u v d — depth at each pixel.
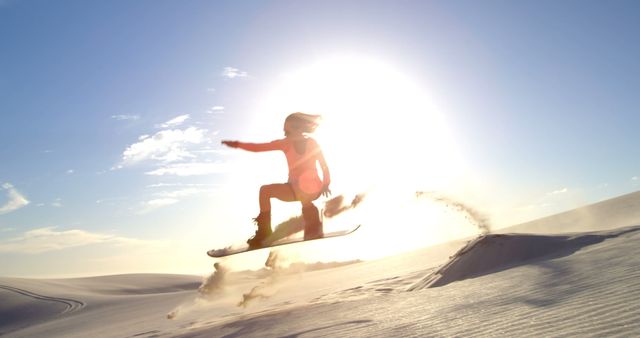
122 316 30.41
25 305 52.44
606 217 24.56
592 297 6.04
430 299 8.67
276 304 14.55
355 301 10.54
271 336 7.82
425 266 18.89
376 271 24.03
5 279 64.69
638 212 23.39
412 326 6.40
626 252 9.12
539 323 5.28
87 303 51.50
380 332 6.39
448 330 5.79
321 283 22.56
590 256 9.69
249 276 11.85
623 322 4.63
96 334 18.84
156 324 17.34
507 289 8.06
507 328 5.35
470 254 12.40
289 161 8.41
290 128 8.35
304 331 7.60
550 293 6.93
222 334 9.27
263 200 8.46
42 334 27.75
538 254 11.66
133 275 79.56
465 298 8.01
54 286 64.31
